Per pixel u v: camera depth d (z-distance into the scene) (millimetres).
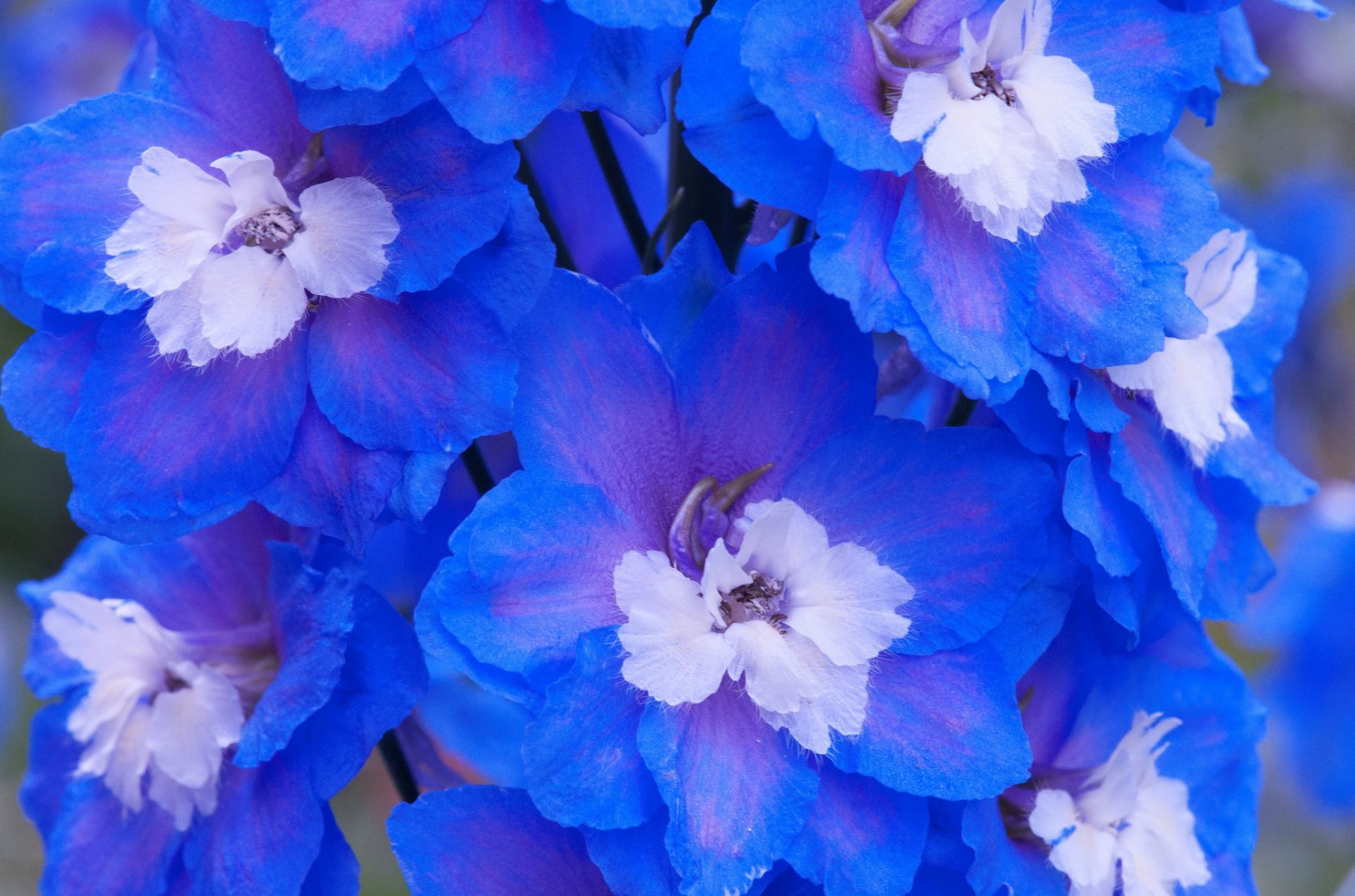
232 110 384
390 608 386
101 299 381
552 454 377
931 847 384
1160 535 386
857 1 375
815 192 372
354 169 379
